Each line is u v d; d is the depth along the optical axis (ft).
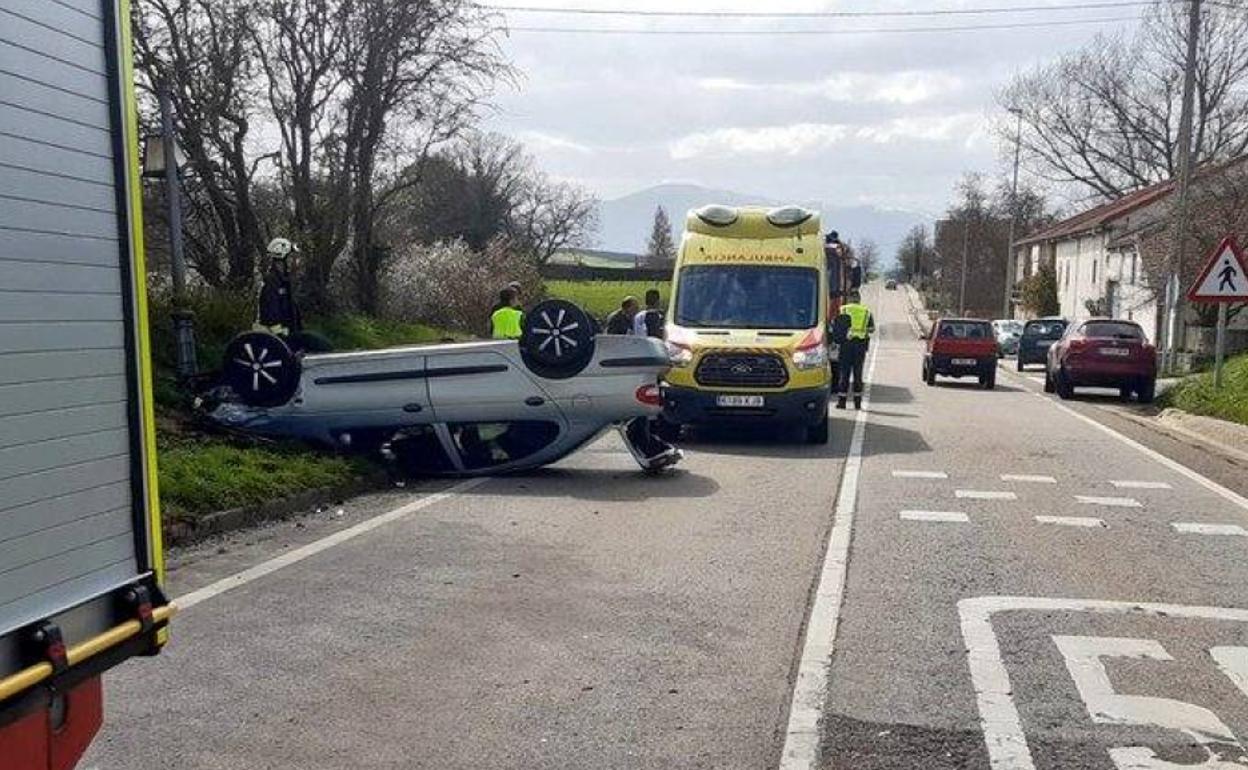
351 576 25.95
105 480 11.44
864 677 19.71
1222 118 184.55
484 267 108.58
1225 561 29.04
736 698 18.63
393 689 18.80
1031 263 277.85
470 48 78.23
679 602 24.32
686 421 53.11
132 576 11.89
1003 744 16.83
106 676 19.15
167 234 67.67
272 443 38.65
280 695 18.45
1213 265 65.46
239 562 27.12
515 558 28.07
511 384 39.32
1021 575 27.20
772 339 53.26
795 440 55.62
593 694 18.72
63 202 10.91
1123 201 201.98
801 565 27.94
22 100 10.34
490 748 16.49
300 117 75.41
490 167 186.50
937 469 45.27
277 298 45.73
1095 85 196.03
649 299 61.62
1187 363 115.44
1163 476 44.39
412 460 40.93
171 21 66.59
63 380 10.82
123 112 11.89
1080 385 87.20
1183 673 20.04
